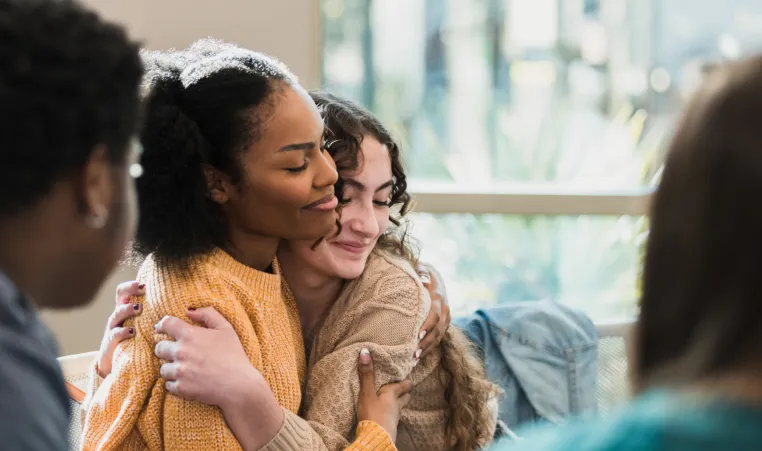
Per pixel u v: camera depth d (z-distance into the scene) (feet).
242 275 3.82
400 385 4.19
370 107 8.74
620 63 9.12
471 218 8.59
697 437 1.75
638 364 1.95
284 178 3.63
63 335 7.68
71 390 4.74
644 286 1.91
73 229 2.43
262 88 3.58
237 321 3.63
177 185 3.63
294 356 3.95
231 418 3.53
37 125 2.25
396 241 4.81
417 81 8.80
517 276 8.75
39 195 2.31
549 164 9.05
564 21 8.98
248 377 3.53
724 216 1.75
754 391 1.74
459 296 8.69
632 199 8.57
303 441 3.68
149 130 3.52
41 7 2.36
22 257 2.38
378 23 8.64
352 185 4.18
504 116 8.99
